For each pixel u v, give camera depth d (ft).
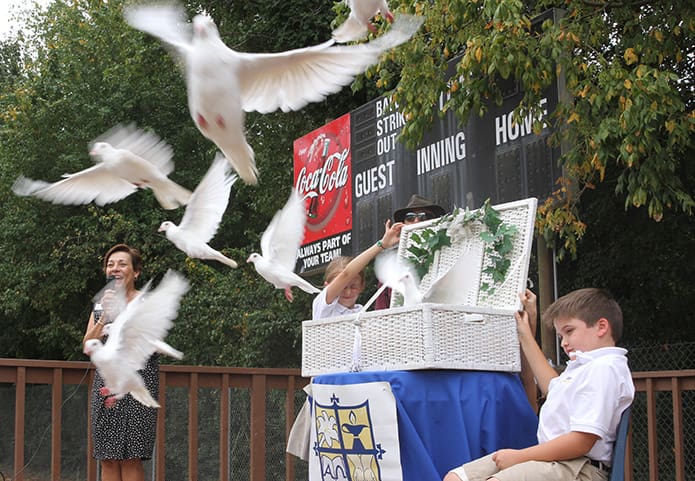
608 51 24.17
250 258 14.33
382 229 27.32
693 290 27.94
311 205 32.40
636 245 27.71
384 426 11.23
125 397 15.07
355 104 40.81
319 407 12.33
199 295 45.29
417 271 13.65
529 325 11.96
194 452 18.79
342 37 10.06
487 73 20.97
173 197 11.79
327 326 12.57
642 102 18.48
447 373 11.37
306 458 13.56
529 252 12.56
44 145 55.93
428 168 24.68
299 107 10.12
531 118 20.71
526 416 11.66
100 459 15.17
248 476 26.94
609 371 10.27
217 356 44.60
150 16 9.65
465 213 13.33
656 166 19.36
